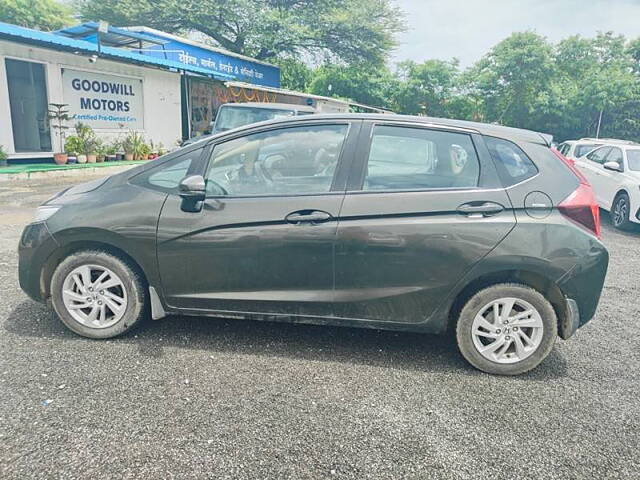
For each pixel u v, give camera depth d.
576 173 3.33
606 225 9.52
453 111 36.97
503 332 3.28
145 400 2.82
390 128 3.40
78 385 2.95
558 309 3.32
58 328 3.74
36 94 13.06
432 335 3.91
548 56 32.69
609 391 3.13
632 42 34.06
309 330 3.91
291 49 33.12
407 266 3.23
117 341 3.57
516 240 3.14
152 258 3.44
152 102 16.31
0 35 11.20
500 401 2.97
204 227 3.36
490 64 34.56
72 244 3.56
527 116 32.97
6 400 2.76
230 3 29.09
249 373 3.19
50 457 2.32
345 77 37.91
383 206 3.24
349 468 2.33
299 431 2.60
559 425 2.73
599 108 29.94
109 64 14.62
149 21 29.42
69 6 34.12
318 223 3.27
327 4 33.44
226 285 3.44
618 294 5.17
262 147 3.47
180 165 3.56
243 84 20.16
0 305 4.13
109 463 2.29
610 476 2.34
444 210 3.20
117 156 14.96
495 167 3.26
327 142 3.42
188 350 3.48
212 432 2.55
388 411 2.81
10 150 12.41
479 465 2.38
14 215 7.76
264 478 2.24
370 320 3.37
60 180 11.77
